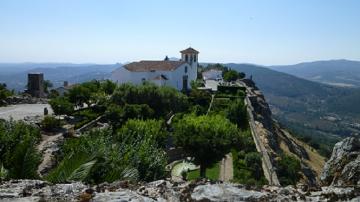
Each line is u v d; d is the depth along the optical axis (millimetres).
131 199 7055
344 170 11117
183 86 93750
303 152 93938
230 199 7195
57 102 50531
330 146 122062
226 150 43156
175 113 67125
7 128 24328
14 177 11188
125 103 58969
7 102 61688
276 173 42312
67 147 24859
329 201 7156
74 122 49125
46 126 42312
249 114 70375
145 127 41250
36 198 7141
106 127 44688
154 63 93875
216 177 41438
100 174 11500
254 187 7797
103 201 6953
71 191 7512
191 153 43750
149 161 21531
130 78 89562
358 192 7465
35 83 75500
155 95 64375
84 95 58500
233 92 88625
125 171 12164
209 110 70438
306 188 7801
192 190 7543
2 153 15891
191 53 98250
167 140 50000
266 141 61281
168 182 8102
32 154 11930
